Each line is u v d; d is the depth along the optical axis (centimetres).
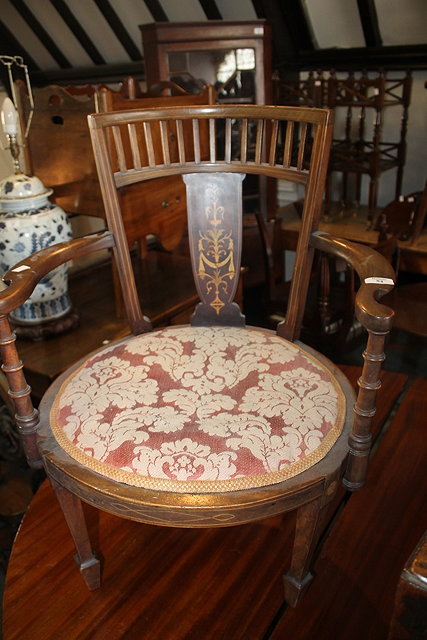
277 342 101
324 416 83
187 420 81
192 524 74
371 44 254
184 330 107
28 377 155
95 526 106
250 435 78
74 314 176
